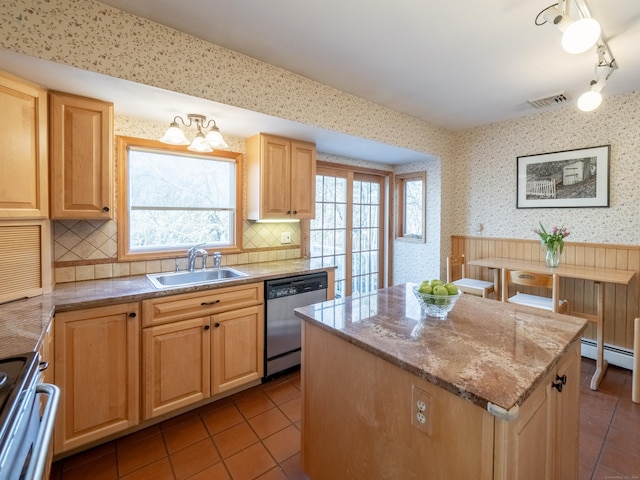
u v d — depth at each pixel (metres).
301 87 2.45
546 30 1.87
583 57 2.18
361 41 1.98
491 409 0.80
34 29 1.45
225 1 1.61
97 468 1.69
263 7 1.66
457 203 4.02
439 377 0.94
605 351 2.95
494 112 3.29
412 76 2.47
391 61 2.23
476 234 3.85
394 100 2.96
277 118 2.34
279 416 2.14
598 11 1.69
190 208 2.74
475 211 3.85
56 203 1.80
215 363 2.21
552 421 1.11
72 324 1.68
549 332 1.29
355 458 1.28
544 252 3.32
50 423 0.86
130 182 2.44
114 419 1.83
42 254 1.81
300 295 2.70
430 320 1.44
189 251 2.59
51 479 1.62
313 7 1.67
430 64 2.28
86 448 1.82
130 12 1.69
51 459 1.54
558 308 2.56
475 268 3.87
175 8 1.66
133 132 2.38
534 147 3.35
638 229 2.77
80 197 1.87
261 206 2.75
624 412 2.17
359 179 4.16
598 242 2.97
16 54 1.42
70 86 1.75
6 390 0.85
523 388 0.87
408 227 4.38
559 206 3.20
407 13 1.72
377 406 1.18
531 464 0.97
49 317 1.46
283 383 2.57
